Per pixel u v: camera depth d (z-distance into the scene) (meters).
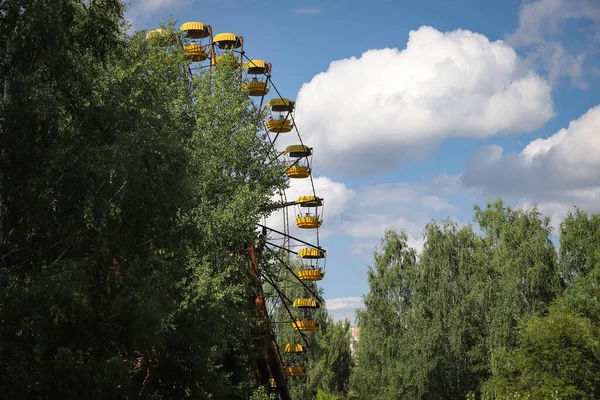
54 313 15.90
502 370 54.97
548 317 53.53
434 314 62.03
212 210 35.88
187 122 37.59
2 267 17.31
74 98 19.05
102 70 24.22
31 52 18.47
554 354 51.12
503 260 63.28
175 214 19.92
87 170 17.42
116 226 17.38
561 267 64.75
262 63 53.41
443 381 60.69
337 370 90.50
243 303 36.19
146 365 21.08
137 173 17.64
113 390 16.84
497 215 68.44
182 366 21.14
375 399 63.91
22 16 18.34
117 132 18.66
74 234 17.47
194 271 32.97
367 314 67.38
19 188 17.59
